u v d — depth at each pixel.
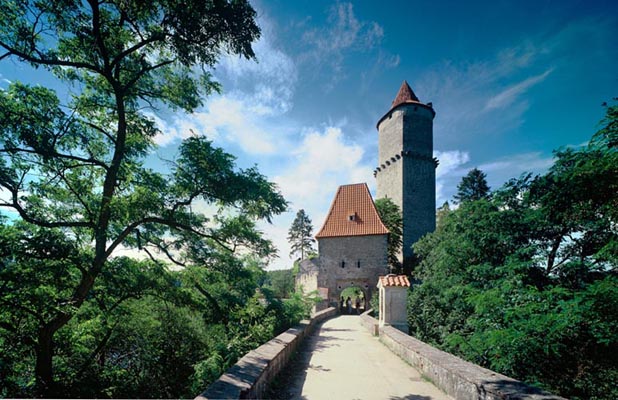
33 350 8.38
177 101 10.37
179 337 11.38
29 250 6.91
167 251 10.02
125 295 9.51
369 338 12.45
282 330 10.98
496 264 10.21
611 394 6.14
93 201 9.32
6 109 7.00
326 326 17.05
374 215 30.31
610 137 5.78
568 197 7.64
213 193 9.14
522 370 6.97
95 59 8.59
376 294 22.56
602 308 5.71
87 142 9.04
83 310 8.16
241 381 4.19
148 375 10.70
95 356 10.39
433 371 6.20
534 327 6.55
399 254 36.41
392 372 7.16
